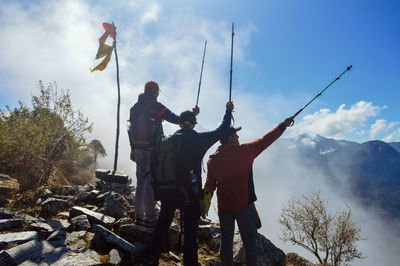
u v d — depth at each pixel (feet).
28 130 20.21
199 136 9.27
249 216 10.37
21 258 9.00
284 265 16.42
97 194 19.04
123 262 10.19
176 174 8.71
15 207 15.64
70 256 9.88
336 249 21.09
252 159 10.28
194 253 8.90
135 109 12.31
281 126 10.52
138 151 12.06
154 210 12.59
